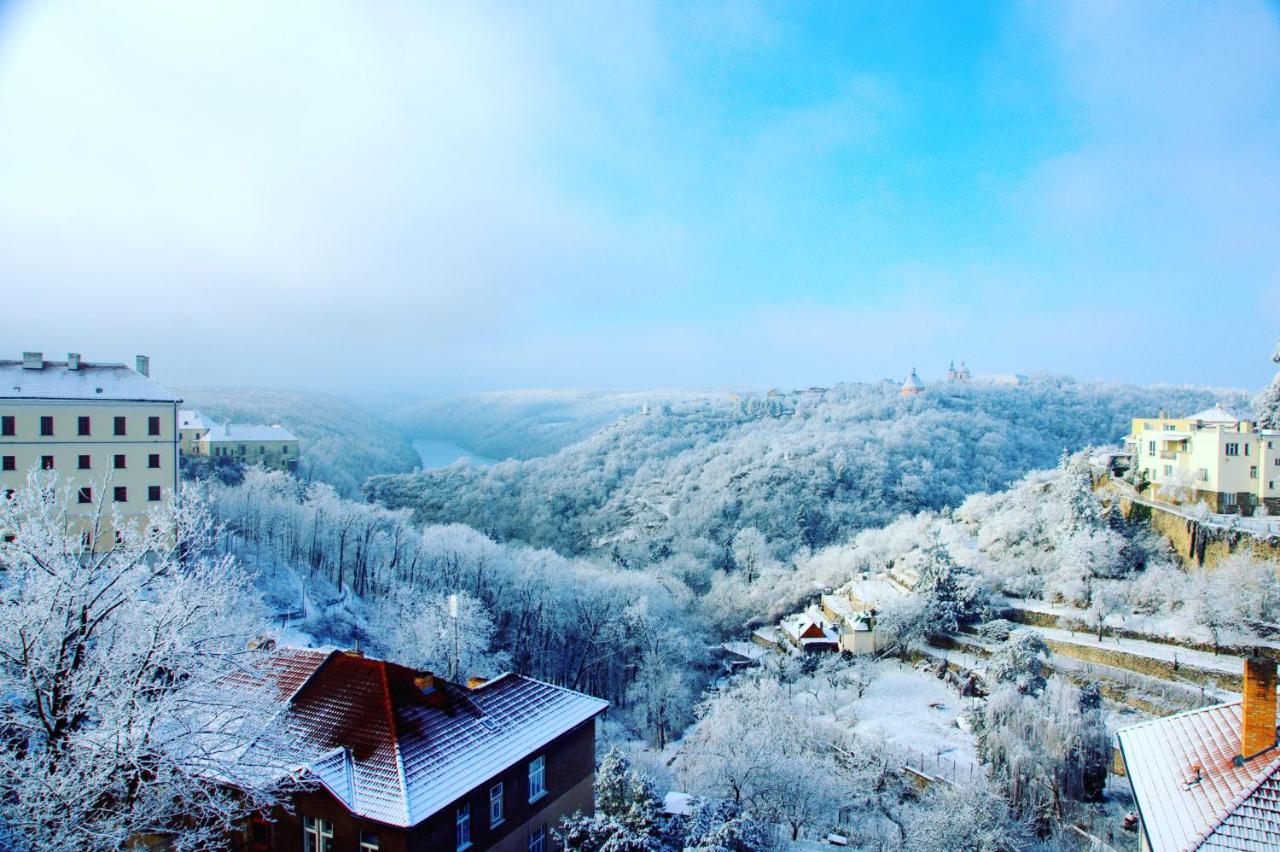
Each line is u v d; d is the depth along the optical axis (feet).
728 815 97.81
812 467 588.50
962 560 346.54
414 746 87.66
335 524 364.79
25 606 69.77
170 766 71.61
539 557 381.81
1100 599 266.77
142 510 233.35
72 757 68.74
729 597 415.85
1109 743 180.65
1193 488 305.94
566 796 105.50
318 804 82.64
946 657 281.74
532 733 99.86
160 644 75.56
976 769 190.19
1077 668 240.73
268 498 368.68
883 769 191.21
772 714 196.65
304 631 277.64
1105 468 359.66
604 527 598.34
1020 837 150.92
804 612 370.94
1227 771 77.20
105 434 229.04
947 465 619.67
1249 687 77.41
